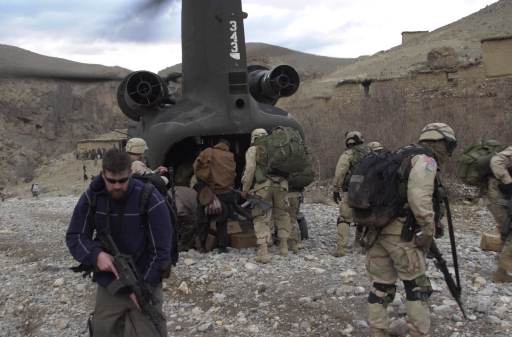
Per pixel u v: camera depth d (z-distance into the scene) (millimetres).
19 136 87188
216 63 7574
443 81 25625
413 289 3908
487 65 22469
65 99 89062
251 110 7633
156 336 3400
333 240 8070
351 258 6746
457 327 4512
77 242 3332
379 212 3865
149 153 7707
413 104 22812
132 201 3324
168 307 5457
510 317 4656
